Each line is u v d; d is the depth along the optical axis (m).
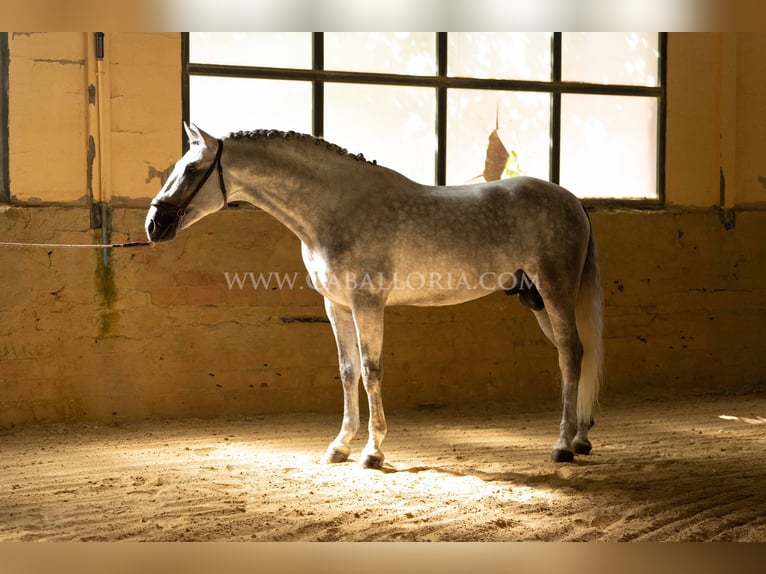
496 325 7.23
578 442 5.25
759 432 6.08
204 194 4.62
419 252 4.80
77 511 3.95
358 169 4.83
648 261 7.62
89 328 6.30
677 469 4.82
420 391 7.04
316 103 6.81
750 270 7.93
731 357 7.90
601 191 7.63
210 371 6.57
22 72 6.15
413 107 7.08
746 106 7.94
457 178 7.22
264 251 6.68
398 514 3.88
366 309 4.75
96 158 6.30
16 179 6.18
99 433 6.01
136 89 6.39
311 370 6.80
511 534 3.62
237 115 6.66
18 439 5.79
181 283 6.50
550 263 5.00
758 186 7.98
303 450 5.48
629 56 7.63
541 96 7.41
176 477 4.64
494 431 6.17
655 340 7.66
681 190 7.78
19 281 6.14
